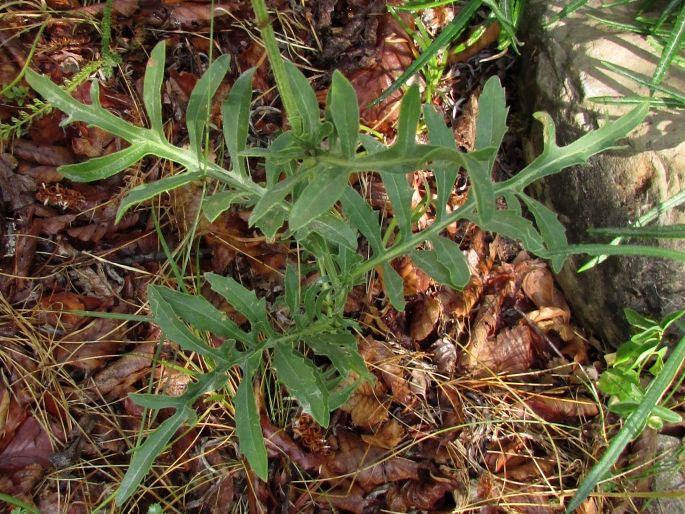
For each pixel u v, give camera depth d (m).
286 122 0.52
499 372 0.51
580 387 0.50
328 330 0.37
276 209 0.32
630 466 0.48
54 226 0.47
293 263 0.49
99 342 0.46
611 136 0.33
